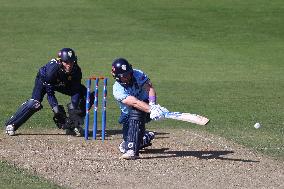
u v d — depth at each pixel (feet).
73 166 126.31
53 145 144.46
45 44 353.51
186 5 466.29
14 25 403.95
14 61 302.66
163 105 208.44
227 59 319.88
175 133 162.20
